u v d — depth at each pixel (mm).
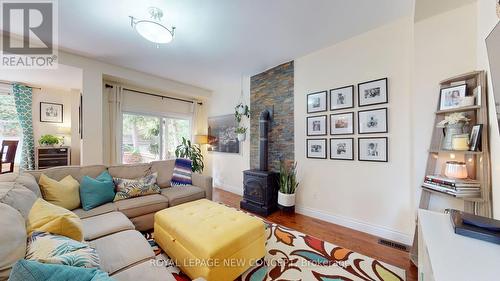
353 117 2619
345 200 2691
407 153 2211
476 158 1633
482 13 1614
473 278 671
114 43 2740
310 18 2209
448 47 1820
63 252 862
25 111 3949
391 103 2320
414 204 1985
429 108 1896
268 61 3383
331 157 2828
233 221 1802
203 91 5027
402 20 2240
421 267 1281
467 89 1673
